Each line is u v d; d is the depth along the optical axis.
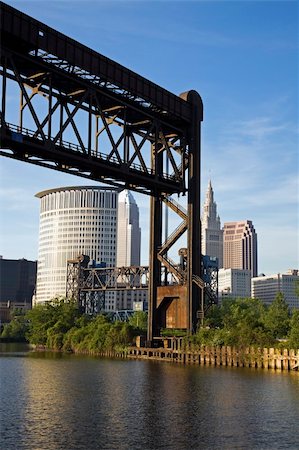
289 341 82.19
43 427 40.50
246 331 86.62
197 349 90.81
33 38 72.38
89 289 163.00
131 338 114.38
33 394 56.03
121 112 88.25
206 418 43.94
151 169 91.44
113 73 83.12
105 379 68.56
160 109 92.12
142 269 151.50
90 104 80.31
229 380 66.44
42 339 156.25
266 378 68.44
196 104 97.75
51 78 75.56
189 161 96.56
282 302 135.38
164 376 71.31
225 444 36.50
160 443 36.50
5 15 69.62
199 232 95.38
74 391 58.16
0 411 46.47
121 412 46.12
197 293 94.06
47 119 73.56
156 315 98.06
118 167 82.25
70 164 78.62
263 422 42.62
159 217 99.94
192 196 95.50
